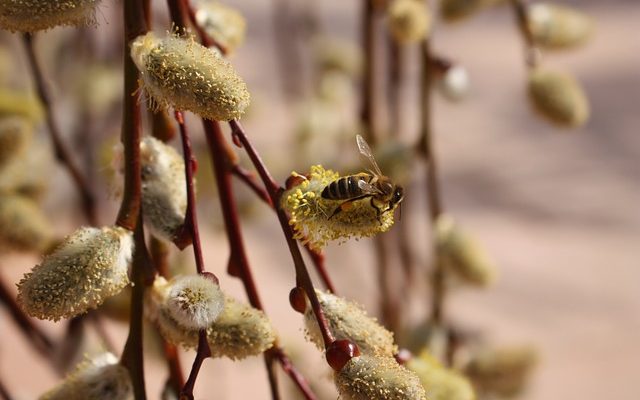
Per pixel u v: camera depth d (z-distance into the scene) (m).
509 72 1.91
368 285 1.01
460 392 0.48
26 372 0.90
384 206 0.44
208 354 0.44
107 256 0.44
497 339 1.13
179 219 0.46
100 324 0.57
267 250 1.28
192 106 0.43
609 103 1.82
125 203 0.45
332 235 0.44
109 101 0.82
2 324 0.83
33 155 0.59
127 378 0.46
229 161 0.48
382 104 0.91
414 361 0.49
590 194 1.52
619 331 1.20
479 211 1.47
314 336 0.45
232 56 0.50
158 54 0.43
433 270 0.59
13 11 0.43
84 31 0.85
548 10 0.59
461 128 1.70
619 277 1.32
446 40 2.03
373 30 0.67
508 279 1.29
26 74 0.77
